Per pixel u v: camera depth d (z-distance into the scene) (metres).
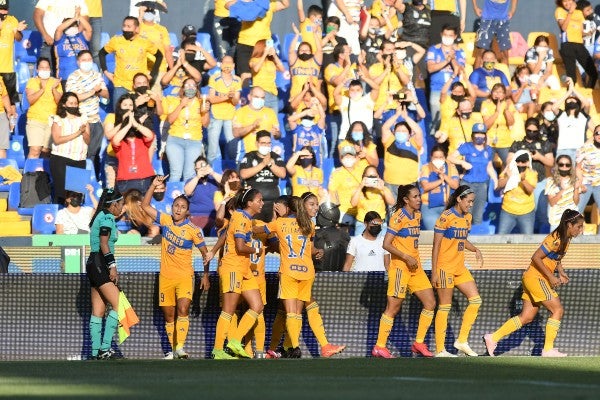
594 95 68.62
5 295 42.22
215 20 68.88
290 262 39.62
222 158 64.31
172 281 40.53
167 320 41.09
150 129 58.09
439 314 40.84
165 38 65.69
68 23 64.38
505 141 63.53
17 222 58.28
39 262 48.72
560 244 39.91
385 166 61.00
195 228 40.56
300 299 39.88
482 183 60.47
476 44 68.56
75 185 56.97
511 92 64.69
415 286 40.66
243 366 34.16
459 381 27.81
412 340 42.16
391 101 64.25
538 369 32.06
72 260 48.44
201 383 27.41
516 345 42.09
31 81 62.34
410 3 69.06
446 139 62.12
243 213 39.34
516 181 59.03
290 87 68.19
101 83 61.81
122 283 42.09
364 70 64.25
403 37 69.19
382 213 57.16
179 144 60.22
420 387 25.97
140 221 45.75
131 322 39.34
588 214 64.31
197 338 41.97
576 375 29.80
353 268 44.09
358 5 67.81
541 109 64.31
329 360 37.31
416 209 40.62
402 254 40.00
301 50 64.12
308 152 57.03
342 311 42.12
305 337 42.22
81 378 29.36
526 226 59.25
